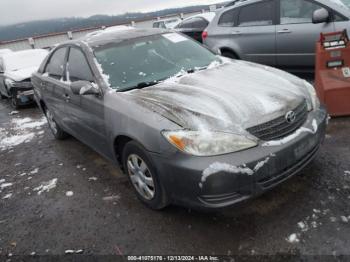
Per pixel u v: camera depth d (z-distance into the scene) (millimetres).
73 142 5391
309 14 5715
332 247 2432
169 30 4512
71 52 4273
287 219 2771
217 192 2492
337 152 3650
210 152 2496
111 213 3262
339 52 4410
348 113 4430
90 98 3588
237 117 2639
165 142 2629
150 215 3115
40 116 7516
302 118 2943
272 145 2607
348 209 2764
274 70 3682
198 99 2875
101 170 4199
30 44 22828
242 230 2740
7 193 4090
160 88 3246
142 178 3078
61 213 3432
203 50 4305
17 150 5539
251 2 6441
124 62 3719
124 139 3207
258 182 2574
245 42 6602
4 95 10477
